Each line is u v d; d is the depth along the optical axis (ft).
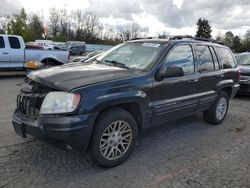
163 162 13.09
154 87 13.43
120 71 13.12
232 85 20.30
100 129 11.51
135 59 14.73
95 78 11.80
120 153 12.54
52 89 11.24
